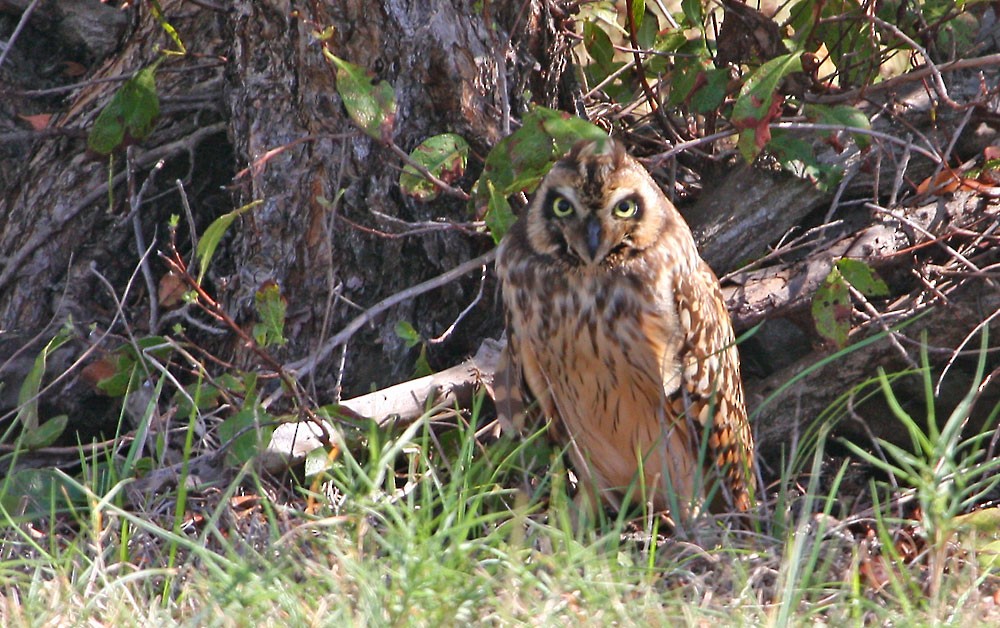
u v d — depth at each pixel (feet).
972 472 27.02
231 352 35.53
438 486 26.66
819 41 37.24
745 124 31.96
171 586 24.75
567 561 24.18
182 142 37.40
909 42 35.17
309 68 33.81
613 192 30.71
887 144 36.63
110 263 36.96
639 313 31.37
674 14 41.06
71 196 37.19
